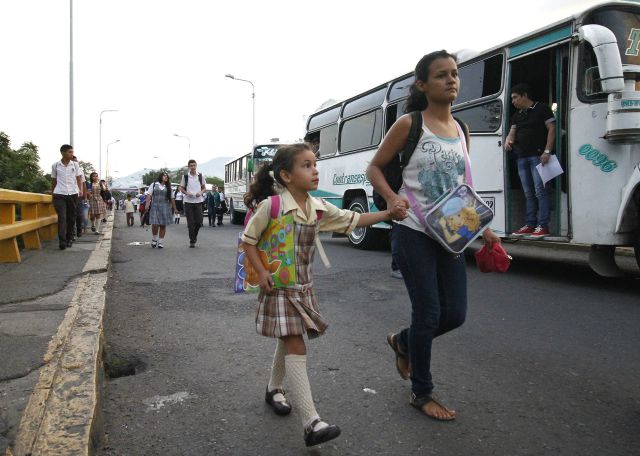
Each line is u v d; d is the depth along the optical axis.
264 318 2.62
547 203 6.80
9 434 2.32
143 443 2.62
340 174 11.84
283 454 2.52
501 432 2.75
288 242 2.61
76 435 2.32
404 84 9.47
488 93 7.81
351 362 3.80
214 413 2.97
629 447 2.59
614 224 6.00
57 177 8.94
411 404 3.05
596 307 5.40
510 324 4.79
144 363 3.81
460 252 2.79
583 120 6.25
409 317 5.05
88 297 4.95
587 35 5.86
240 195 23.39
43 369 3.04
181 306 5.52
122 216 34.59
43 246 9.54
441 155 2.80
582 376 3.52
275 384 3.04
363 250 10.78
